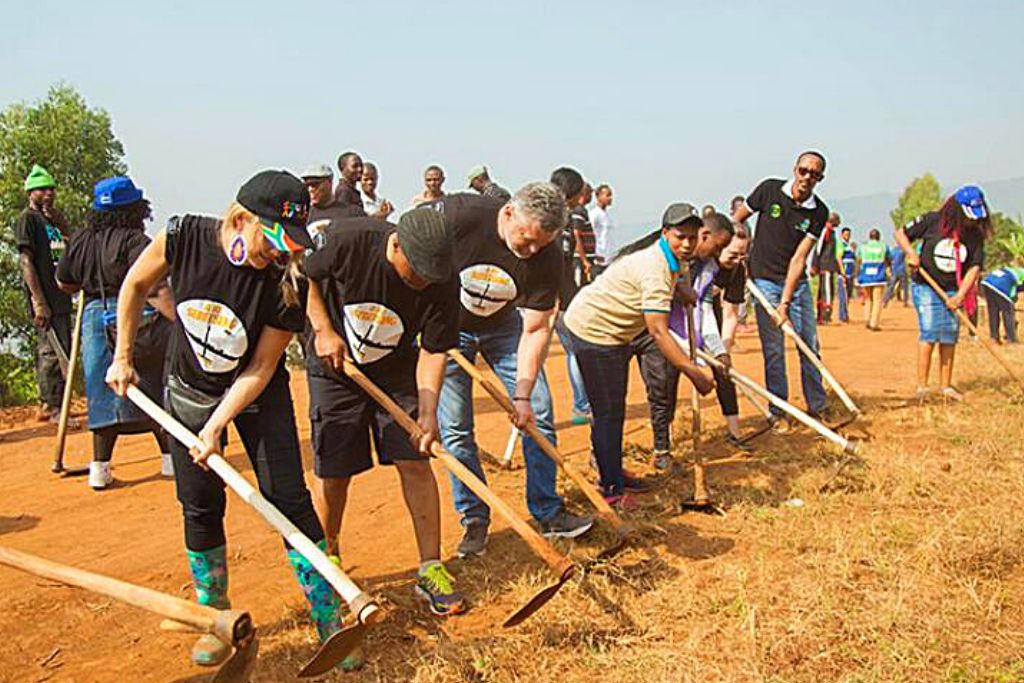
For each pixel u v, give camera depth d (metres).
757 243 7.93
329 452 4.38
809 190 7.70
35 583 4.83
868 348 13.96
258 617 4.43
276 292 3.67
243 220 3.59
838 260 18.84
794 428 7.82
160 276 3.94
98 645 4.22
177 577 4.96
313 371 4.35
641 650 3.99
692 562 4.92
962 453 6.73
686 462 6.91
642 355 6.56
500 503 3.96
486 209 4.80
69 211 13.93
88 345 6.26
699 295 6.85
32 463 7.41
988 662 3.78
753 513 5.60
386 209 10.51
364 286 4.07
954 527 5.07
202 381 3.83
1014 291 13.58
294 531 3.39
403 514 5.91
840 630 4.07
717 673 3.78
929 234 8.75
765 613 4.26
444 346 4.20
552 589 3.79
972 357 11.89
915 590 4.41
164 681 3.91
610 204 13.32
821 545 5.02
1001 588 4.44
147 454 7.59
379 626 4.29
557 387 10.51
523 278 4.82
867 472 6.21
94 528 5.75
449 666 3.80
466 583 4.72
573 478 4.79
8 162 14.12
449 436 4.98
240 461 7.20
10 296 13.02
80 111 14.53
